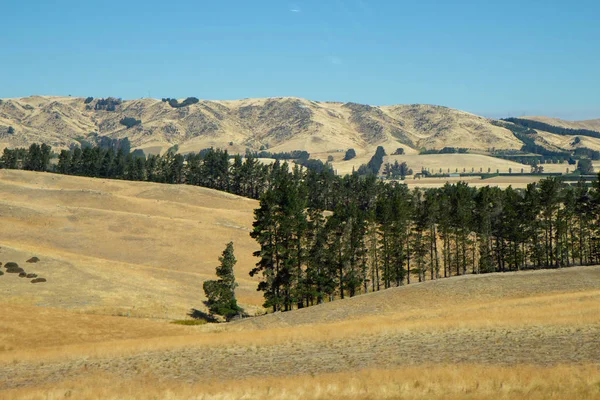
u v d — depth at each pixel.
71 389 32.47
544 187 102.62
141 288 92.88
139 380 34.84
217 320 86.12
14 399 29.75
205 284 87.38
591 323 39.62
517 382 25.56
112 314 78.81
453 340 39.25
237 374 35.22
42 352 46.31
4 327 59.66
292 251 85.69
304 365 36.12
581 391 23.45
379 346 39.78
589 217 104.25
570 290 67.12
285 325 65.75
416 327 45.16
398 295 73.75
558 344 34.72
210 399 27.09
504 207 103.81
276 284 84.12
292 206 84.00
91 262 103.88
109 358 43.19
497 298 67.62
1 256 94.88
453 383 26.34
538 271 80.38
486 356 33.66
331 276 95.50
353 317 65.50
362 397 25.22
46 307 75.38
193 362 39.66
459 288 73.56
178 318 82.12
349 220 95.81
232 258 88.25
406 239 104.81
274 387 28.62
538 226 102.88
